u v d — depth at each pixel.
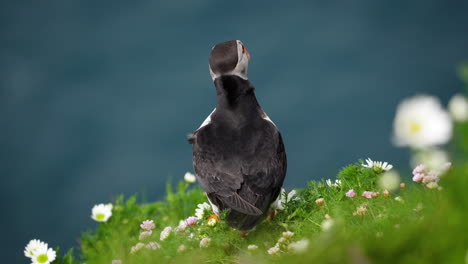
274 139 7.21
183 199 9.21
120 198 9.31
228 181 6.88
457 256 3.18
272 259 5.18
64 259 7.64
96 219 8.64
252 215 6.50
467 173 3.34
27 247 7.38
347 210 5.91
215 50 7.71
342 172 6.90
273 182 6.92
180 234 6.54
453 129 3.18
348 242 3.71
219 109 7.52
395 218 4.76
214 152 7.14
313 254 3.86
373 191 6.39
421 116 3.20
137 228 8.54
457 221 3.26
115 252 7.43
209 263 5.82
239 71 7.57
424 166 5.51
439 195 4.66
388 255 3.43
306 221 6.21
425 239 3.35
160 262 6.09
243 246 6.29
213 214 7.22
